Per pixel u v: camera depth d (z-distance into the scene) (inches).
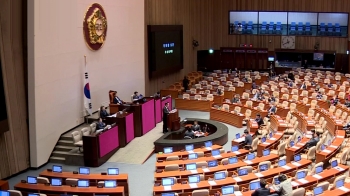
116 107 966.4
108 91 1053.8
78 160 805.9
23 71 759.7
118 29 1083.9
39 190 573.9
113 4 1055.0
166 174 628.1
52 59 823.1
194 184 581.0
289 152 754.2
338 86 1374.3
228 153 746.2
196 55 1676.9
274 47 1727.4
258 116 973.2
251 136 835.4
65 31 867.4
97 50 997.2
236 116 1057.5
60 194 565.6
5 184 602.5
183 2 1539.1
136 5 1167.0
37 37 763.4
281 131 917.8
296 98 1198.9
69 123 900.6
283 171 625.0
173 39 1438.2
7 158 731.4
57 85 845.2
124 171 767.1
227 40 1768.0
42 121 793.6
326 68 1688.0
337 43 1660.9
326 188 545.6
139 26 1187.3
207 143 810.8
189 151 773.3
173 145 853.8
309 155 735.1
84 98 941.8
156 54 1326.3
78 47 922.7
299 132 1002.7
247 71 1662.2
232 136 981.8
